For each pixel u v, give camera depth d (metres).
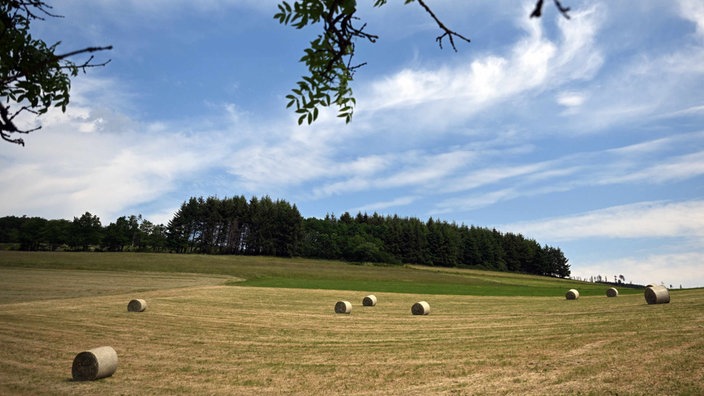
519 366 13.80
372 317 28.94
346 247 134.88
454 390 11.99
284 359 16.83
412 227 146.50
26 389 12.80
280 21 3.35
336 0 3.23
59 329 22.89
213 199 147.12
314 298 42.31
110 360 14.55
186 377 14.46
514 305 34.53
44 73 3.97
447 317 28.03
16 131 2.83
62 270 64.44
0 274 54.97
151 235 133.62
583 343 16.06
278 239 133.50
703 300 25.48
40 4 3.34
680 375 11.33
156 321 26.45
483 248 150.00
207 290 47.53
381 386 12.88
